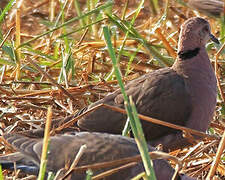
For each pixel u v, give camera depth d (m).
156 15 17.03
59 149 10.95
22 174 11.62
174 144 12.74
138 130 9.14
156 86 12.58
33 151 10.88
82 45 15.21
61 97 13.41
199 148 12.36
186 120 12.55
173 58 14.69
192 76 12.61
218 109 13.52
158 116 12.49
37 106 13.09
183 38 12.91
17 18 14.40
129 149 10.80
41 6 18.14
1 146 12.34
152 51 14.37
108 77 14.20
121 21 14.92
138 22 17.69
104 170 10.68
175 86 12.55
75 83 14.28
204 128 12.65
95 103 12.55
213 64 14.68
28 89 13.97
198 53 12.79
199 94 12.49
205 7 16.81
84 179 10.62
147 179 9.24
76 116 12.33
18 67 14.18
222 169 11.73
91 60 14.59
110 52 9.55
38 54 15.05
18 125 12.74
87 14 13.71
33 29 17.70
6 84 13.80
